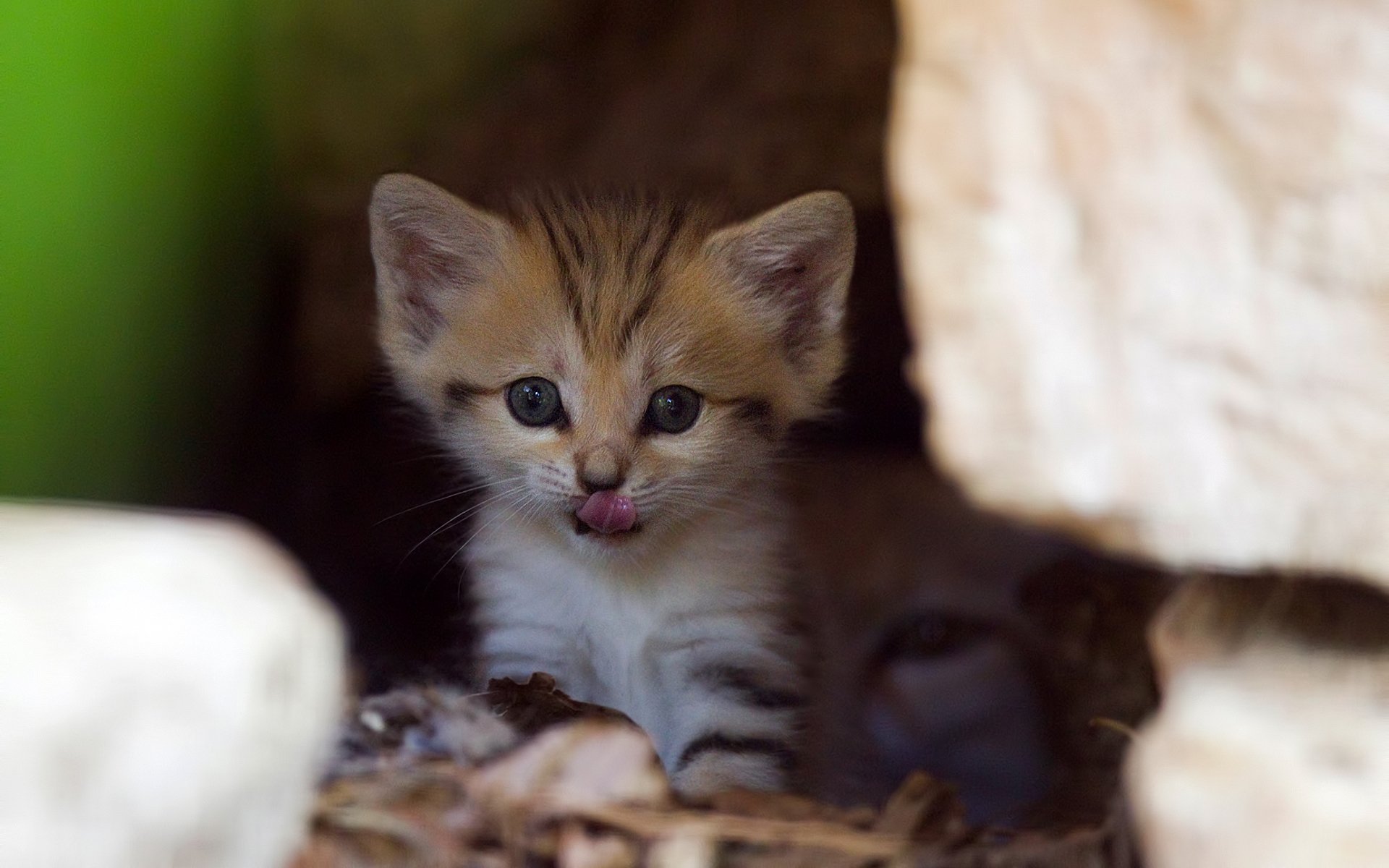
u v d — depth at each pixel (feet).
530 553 16.15
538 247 16.05
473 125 22.85
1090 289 8.66
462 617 17.11
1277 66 8.11
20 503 8.58
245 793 7.59
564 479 14.94
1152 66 8.40
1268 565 8.66
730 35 24.93
